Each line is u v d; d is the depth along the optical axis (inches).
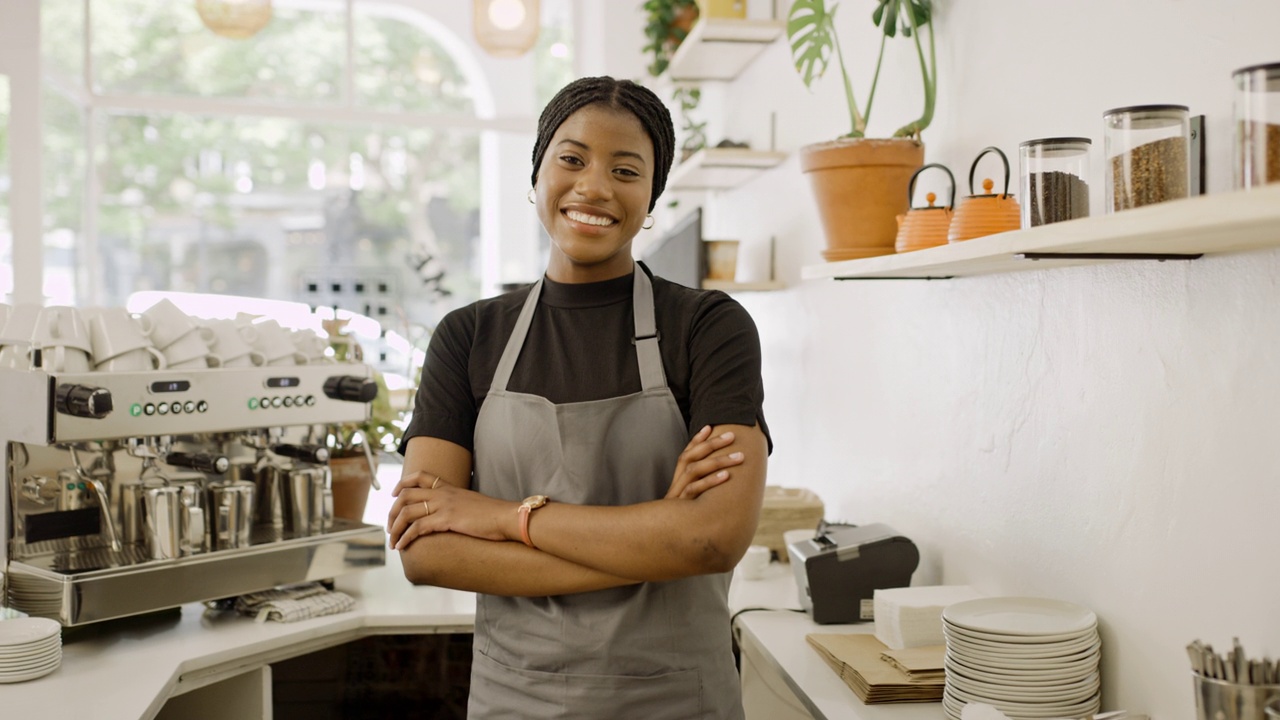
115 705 63.7
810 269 84.9
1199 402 54.5
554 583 55.3
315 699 113.1
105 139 193.5
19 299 158.9
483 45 181.6
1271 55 49.4
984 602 66.3
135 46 193.5
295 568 84.7
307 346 92.9
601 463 57.5
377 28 204.4
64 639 77.0
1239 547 52.1
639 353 57.9
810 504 103.9
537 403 58.2
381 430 106.7
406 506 58.4
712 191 159.9
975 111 77.5
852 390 102.2
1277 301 49.3
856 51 100.0
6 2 155.9
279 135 201.5
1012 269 70.6
